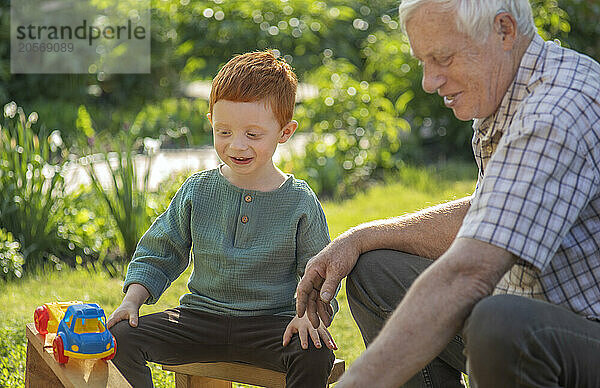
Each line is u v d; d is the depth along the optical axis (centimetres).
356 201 693
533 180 181
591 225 194
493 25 199
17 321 393
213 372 278
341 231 577
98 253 543
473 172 805
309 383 248
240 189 279
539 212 180
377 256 250
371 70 934
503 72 204
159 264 282
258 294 273
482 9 196
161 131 927
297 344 251
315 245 275
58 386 254
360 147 797
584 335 181
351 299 256
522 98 203
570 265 196
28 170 544
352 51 960
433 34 199
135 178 550
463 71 202
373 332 251
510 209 181
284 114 276
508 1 199
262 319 270
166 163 761
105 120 965
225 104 270
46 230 530
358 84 836
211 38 954
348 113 816
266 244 275
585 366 181
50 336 244
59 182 565
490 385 178
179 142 914
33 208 527
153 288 277
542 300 199
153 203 575
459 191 713
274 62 282
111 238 554
